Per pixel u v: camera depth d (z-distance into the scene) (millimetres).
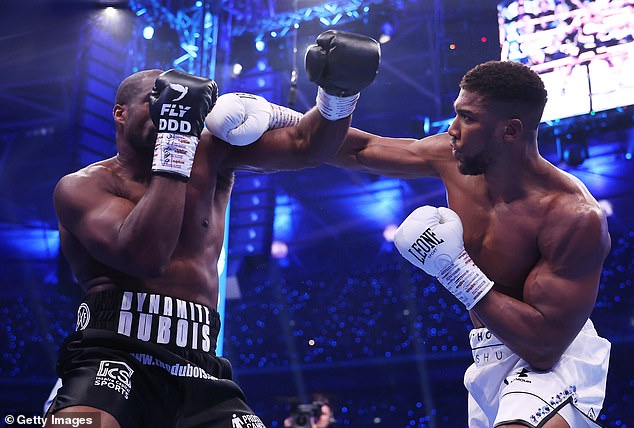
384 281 10547
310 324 10656
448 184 2803
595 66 7402
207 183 2484
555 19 7625
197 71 8617
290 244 10969
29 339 10438
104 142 9195
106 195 2340
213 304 2469
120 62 8914
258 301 10953
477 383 2693
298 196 10789
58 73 9352
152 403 2244
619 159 9102
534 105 2541
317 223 10836
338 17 8523
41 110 9664
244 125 2463
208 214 2480
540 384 2475
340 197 10656
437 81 8664
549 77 7562
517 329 2449
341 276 10758
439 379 10047
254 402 10711
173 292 2359
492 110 2510
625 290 9273
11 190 10258
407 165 2906
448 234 2506
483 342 2691
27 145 9977
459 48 8359
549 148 8953
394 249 10586
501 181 2615
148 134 2373
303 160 2566
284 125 2641
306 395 10523
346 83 2344
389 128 9305
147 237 2156
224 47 8836
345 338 10445
